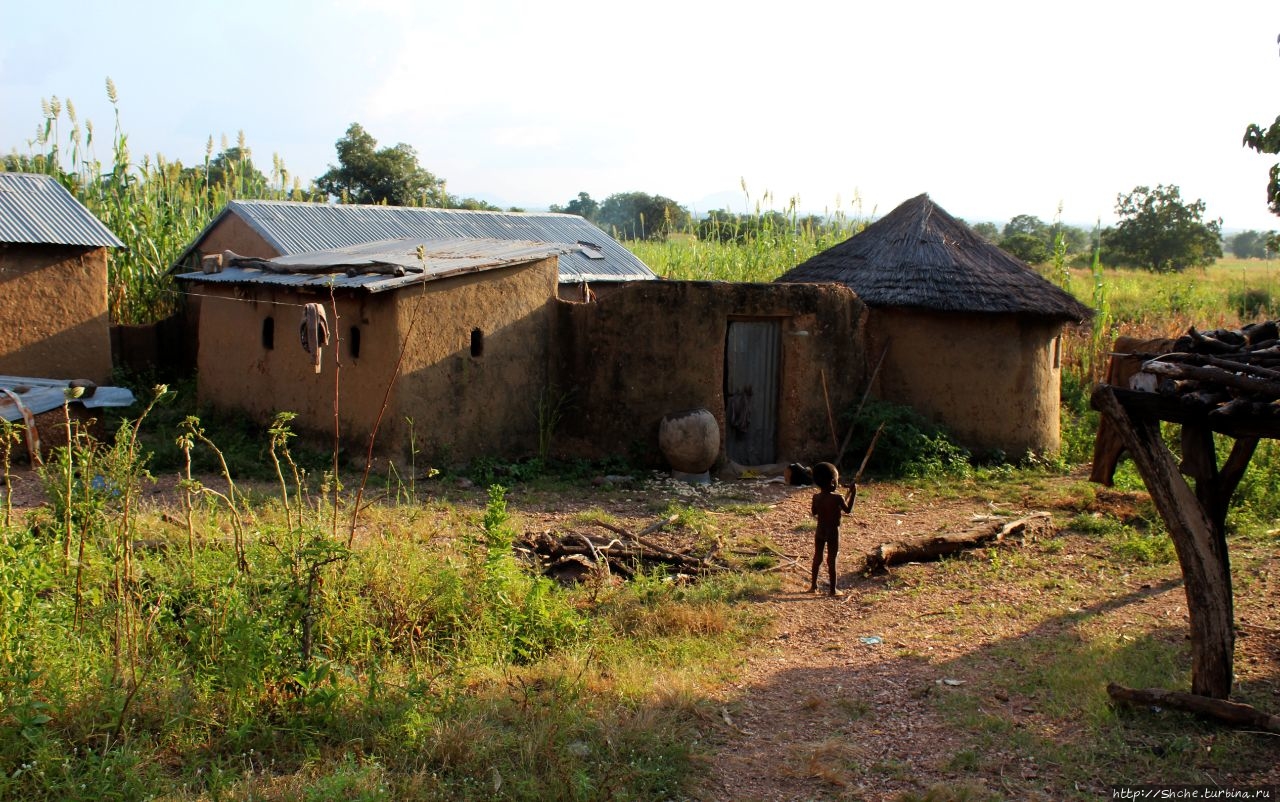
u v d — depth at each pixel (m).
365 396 12.66
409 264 12.55
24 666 5.52
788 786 5.30
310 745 5.33
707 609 8.03
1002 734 5.82
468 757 5.32
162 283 19.81
